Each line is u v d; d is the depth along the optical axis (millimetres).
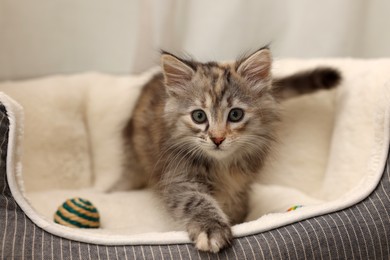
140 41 667
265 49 479
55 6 705
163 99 521
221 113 464
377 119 456
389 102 448
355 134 531
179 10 694
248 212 524
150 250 393
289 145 590
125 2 720
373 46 706
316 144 587
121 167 610
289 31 710
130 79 657
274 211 507
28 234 392
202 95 469
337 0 677
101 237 397
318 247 407
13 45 700
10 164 409
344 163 530
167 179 489
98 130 632
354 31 691
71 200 490
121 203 549
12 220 396
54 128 613
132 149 595
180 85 484
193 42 711
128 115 631
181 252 395
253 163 507
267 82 490
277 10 704
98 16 722
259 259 396
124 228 483
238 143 468
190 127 473
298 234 407
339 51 696
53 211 520
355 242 416
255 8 701
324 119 590
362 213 428
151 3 655
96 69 744
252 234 407
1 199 399
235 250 398
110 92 647
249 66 479
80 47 730
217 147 456
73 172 619
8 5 684
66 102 627
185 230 418
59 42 721
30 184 592
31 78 690
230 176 499
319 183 580
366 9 690
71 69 736
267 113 497
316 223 416
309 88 579
